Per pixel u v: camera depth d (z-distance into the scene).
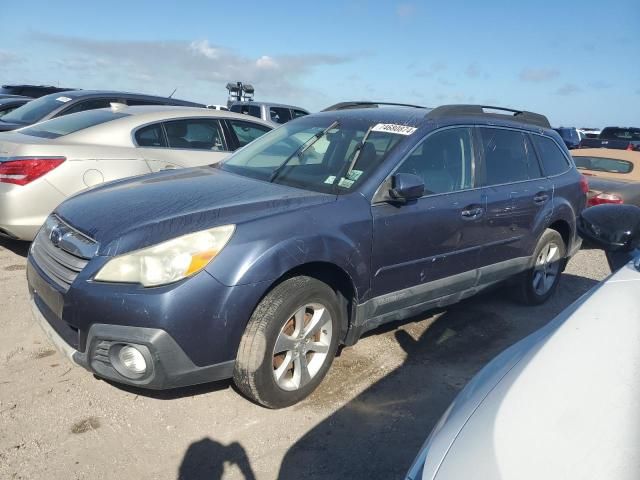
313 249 2.98
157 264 2.64
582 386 1.62
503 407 1.62
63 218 3.20
